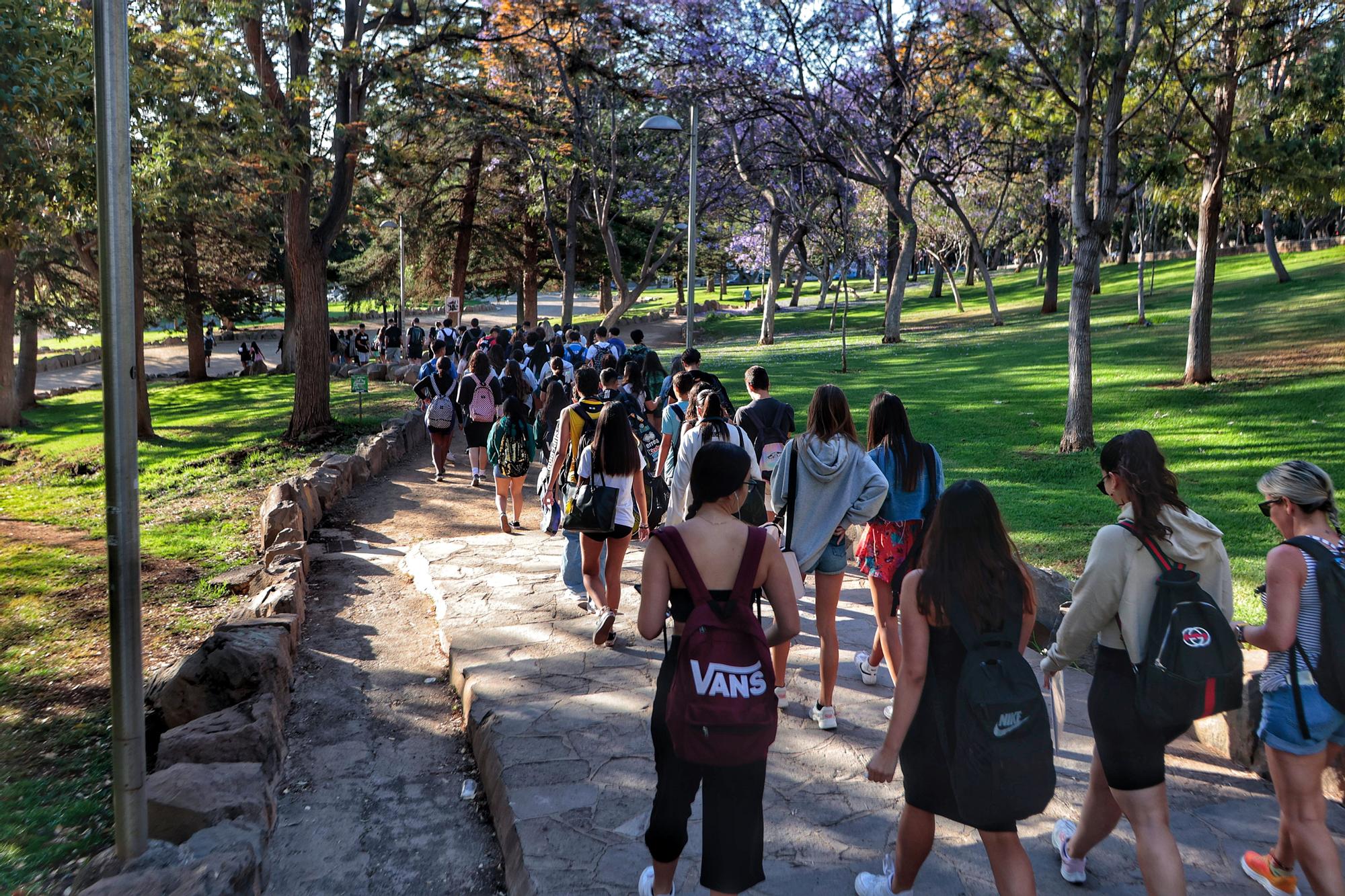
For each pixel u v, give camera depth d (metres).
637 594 8.17
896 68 27.31
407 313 82.56
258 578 9.21
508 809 4.59
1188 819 4.27
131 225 3.85
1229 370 17.42
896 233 43.31
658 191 31.47
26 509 16.39
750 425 6.78
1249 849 4.01
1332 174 15.84
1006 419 16.25
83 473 20.83
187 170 16.61
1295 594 3.30
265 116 16.33
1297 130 16.75
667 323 60.59
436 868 4.39
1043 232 52.41
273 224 35.62
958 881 3.86
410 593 8.77
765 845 4.20
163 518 13.16
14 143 10.83
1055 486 11.59
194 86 15.69
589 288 63.25
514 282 49.34
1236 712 4.80
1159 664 3.10
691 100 27.58
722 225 47.06
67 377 50.41
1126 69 13.30
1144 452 3.34
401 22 17.89
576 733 5.38
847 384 21.81
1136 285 45.56
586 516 6.51
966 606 3.05
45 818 4.79
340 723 5.97
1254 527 8.92
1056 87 13.40
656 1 27.14
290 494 10.90
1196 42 13.91
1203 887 3.75
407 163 19.75
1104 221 13.45
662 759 3.45
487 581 8.65
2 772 5.49
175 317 36.59
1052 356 22.94
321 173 19.36
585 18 22.69
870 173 31.16
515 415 10.80
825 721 5.29
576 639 7.04
